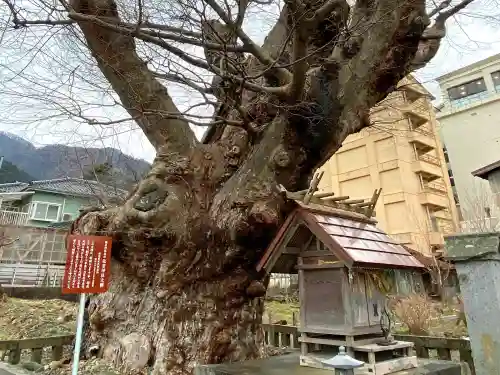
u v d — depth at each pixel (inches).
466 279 131.2
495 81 866.1
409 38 189.8
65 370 192.9
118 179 327.6
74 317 382.9
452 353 245.4
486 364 121.6
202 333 182.4
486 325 123.7
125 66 187.5
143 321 195.3
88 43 180.7
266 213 168.4
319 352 153.9
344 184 852.6
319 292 148.3
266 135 193.0
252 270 187.5
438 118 919.0
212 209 190.4
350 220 171.8
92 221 211.6
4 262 650.2
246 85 164.1
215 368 145.9
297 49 153.6
